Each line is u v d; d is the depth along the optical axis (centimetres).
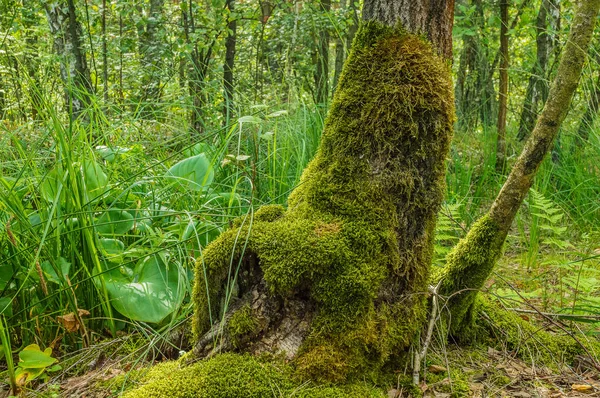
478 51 877
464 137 718
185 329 268
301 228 219
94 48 880
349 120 226
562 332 295
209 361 211
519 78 905
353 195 223
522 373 246
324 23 834
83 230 286
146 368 240
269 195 383
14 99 532
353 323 211
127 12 777
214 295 228
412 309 231
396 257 223
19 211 276
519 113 814
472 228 261
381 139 221
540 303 344
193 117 579
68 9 774
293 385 205
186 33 792
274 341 215
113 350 279
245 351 216
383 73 220
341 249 212
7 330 265
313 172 238
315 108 480
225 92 555
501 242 254
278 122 468
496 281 376
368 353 219
